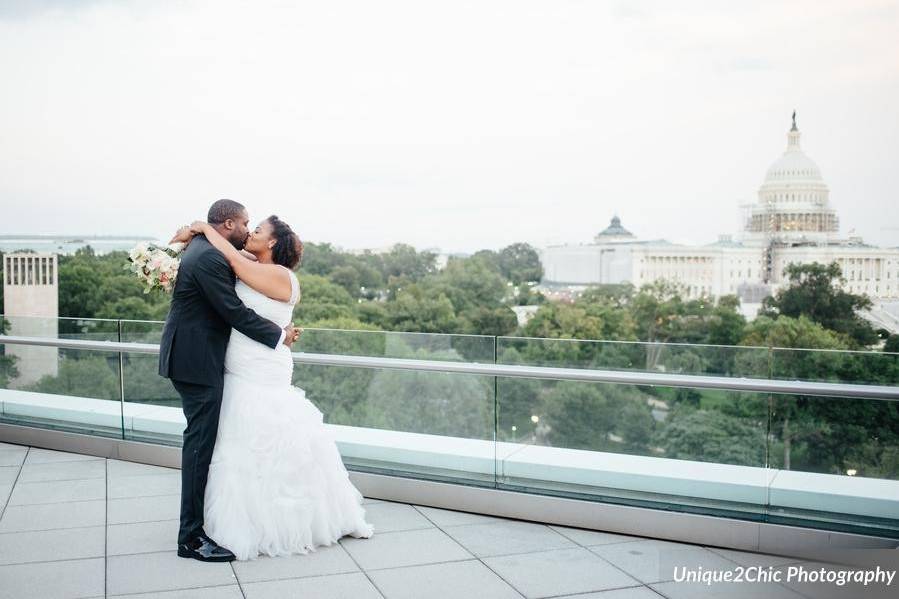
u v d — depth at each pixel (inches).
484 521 173.6
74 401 232.2
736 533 156.9
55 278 2052.2
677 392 164.6
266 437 153.4
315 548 156.3
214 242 153.6
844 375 158.4
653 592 135.6
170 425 218.1
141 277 165.0
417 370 187.2
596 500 169.8
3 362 244.5
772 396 158.1
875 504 151.8
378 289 2645.2
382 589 136.3
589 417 172.2
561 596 134.1
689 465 164.2
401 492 186.1
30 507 179.5
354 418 194.9
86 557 149.9
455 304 2694.4
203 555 148.7
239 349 156.6
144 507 179.9
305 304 2556.6
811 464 155.7
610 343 174.1
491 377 180.5
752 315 2837.1
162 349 153.1
